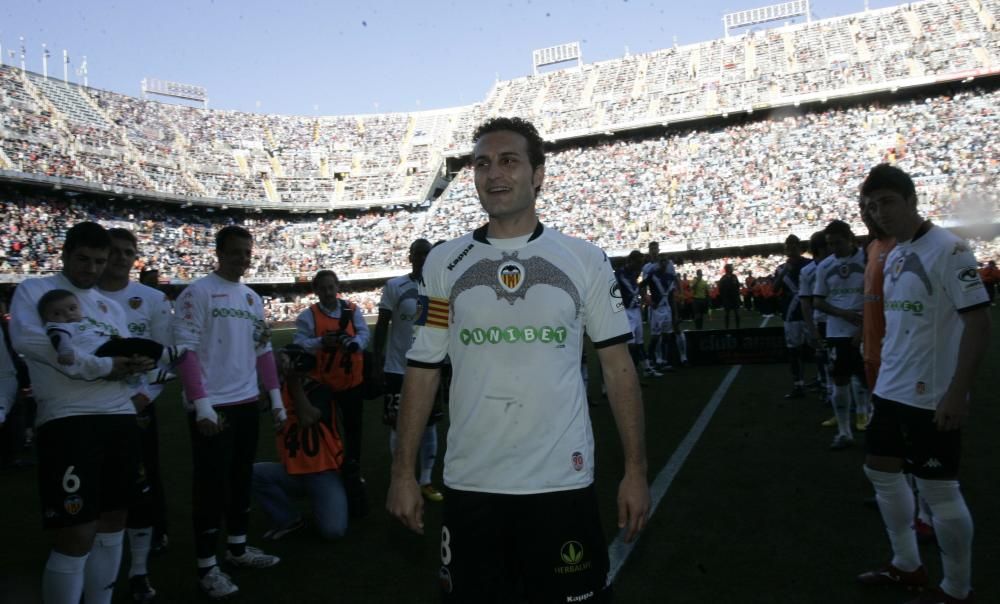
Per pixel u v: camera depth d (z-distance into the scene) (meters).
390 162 49.44
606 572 1.96
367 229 45.94
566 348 1.95
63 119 38.66
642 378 10.84
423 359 2.06
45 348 2.79
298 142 50.06
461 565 1.92
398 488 2.00
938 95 36.31
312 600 3.50
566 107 46.09
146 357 2.94
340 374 4.99
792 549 3.77
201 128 47.09
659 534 4.09
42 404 2.89
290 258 43.28
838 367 5.82
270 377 4.21
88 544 2.87
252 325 3.97
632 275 10.55
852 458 5.53
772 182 35.78
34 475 6.82
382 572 3.83
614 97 45.06
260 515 5.17
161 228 39.59
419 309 2.08
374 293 43.59
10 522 5.15
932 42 38.09
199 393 3.55
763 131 39.09
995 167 30.88
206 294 3.77
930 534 3.87
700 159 39.12
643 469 1.96
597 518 1.96
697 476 5.24
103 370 2.80
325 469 4.49
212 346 3.76
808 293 7.37
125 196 37.28
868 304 3.77
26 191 33.84
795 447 5.97
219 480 3.68
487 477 1.91
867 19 42.09
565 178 41.75
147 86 53.03
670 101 42.34
